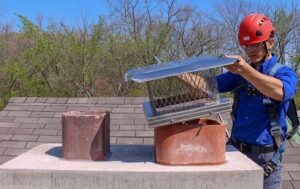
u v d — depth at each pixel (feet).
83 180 7.03
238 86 9.31
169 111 7.32
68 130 7.77
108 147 8.31
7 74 35.22
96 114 7.91
